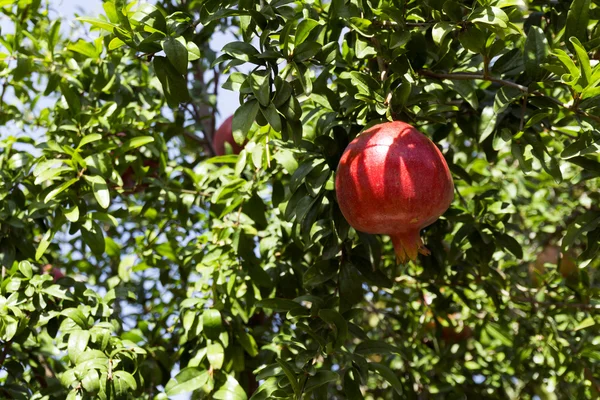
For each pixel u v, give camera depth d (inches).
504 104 110.7
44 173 122.7
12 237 140.2
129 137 157.2
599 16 117.7
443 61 122.0
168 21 104.1
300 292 146.1
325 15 131.0
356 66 128.5
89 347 123.0
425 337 187.0
